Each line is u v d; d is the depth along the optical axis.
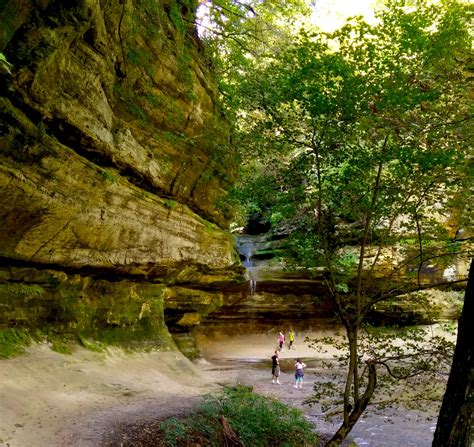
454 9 9.20
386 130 8.88
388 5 9.09
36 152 10.48
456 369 5.51
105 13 12.29
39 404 9.34
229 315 31.03
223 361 24.97
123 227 14.72
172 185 17.44
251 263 32.91
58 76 10.74
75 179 12.00
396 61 8.84
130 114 14.70
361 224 10.84
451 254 9.59
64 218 12.23
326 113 9.22
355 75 9.08
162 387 13.97
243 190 11.36
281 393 17.80
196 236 19.30
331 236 11.09
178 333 23.38
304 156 10.52
